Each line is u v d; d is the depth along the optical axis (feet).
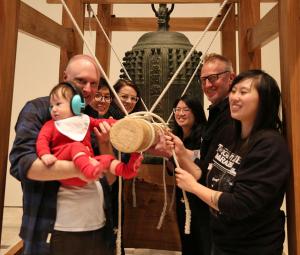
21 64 10.68
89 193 2.95
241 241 2.89
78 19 5.35
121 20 7.33
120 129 2.43
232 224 2.92
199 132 5.12
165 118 5.35
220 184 3.07
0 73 3.29
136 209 5.99
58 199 2.86
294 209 2.98
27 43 10.73
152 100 5.35
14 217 9.60
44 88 10.71
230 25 6.49
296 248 2.96
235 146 3.14
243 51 5.14
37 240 2.76
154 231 5.96
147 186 5.90
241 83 2.97
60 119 2.71
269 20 3.93
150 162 5.71
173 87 5.36
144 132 2.41
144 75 5.38
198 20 7.36
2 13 3.31
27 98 10.64
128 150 2.40
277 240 2.85
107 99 4.47
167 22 5.92
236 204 2.70
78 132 2.71
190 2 5.64
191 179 3.07
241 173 2.78
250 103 2.91
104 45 6.78
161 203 5.90
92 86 3.20
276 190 2.65
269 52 10.46
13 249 5.76
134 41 10.72
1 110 3.30
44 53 10.75
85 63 3.12
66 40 5.13
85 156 2.47
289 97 3.08
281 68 3.28
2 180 3.32
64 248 2.81
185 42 5.54
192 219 5.07
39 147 2.57
